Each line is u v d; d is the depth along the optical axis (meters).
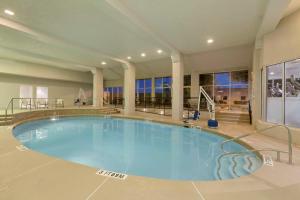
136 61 11.16
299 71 4.35
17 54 9.34
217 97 10.60
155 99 13.70
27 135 5.89
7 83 11.02
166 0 4.09
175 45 7.62
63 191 1.74
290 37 4.54
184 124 7.29
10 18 5.18
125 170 3.29
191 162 3.70
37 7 4.55
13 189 1.76
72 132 6.60
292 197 1.76
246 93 9.58
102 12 4.79
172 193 1.76
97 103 13.12
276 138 4.75
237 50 8.17
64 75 13.77
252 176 2.25
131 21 4.84
